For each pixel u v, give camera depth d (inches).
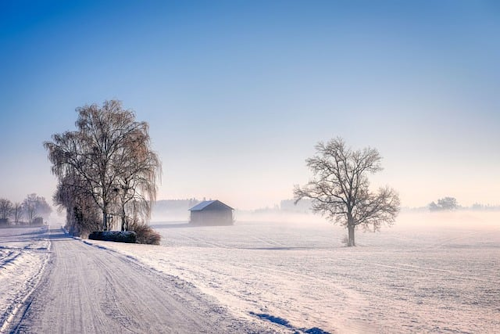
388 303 456.4
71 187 1681.8
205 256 1099.3
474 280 682.2
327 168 2081.7
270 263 942.4
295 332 300.8
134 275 620.7
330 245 2364.7
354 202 2048.5
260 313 366.0
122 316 356.5
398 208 1991.9
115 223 1836.9
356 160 2066.9
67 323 333.4
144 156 1717.5
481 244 2304.4
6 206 6919.3
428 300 491.2
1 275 616.7
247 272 726.5
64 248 1189.7
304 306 412.5
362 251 1505.9
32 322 337.1
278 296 471.2
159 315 359.6
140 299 432.8
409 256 1214.3
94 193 1697.8
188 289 492.4
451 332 318.0
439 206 7662.4
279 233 3506.4
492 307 453.4
